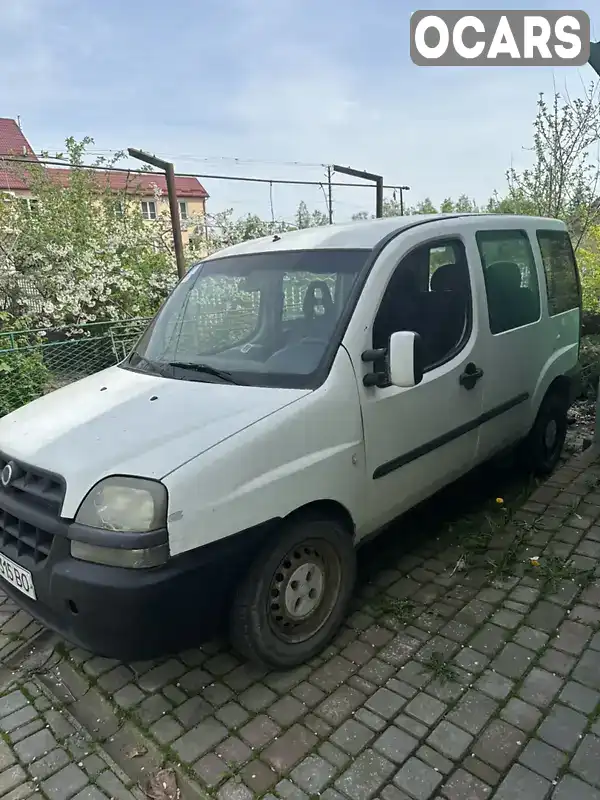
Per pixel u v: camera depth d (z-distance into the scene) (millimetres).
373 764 2154
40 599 2328
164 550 2121
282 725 2369
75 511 2217
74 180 12031
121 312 10414
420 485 3258
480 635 2811
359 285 2893
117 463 2252
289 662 2639
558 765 2090
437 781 2066
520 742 2197
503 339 3785
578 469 4660
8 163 12219
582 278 7930
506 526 3807
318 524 2652
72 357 8148
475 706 2385
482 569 3367
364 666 2674
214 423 2412
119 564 2121
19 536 2428
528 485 4441
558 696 2398
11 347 7297
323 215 14625
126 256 11164
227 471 2266
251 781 2125
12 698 2648
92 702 2594
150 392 2805
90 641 2221
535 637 2760
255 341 3053
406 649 2760
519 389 4031
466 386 3461
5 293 9289
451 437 3412
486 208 13297
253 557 2379
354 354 2771
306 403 2564
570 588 3098
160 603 2119
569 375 4770
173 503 2127
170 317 3510
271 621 2543
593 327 7500
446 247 3430
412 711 2385
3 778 2223
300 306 3006
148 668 2770
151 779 2172
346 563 2861
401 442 3039
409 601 3117
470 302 3537
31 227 9758
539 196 9656
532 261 4238
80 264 9922
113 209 12516
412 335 2637
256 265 3336
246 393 2648
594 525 3723
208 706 2502
